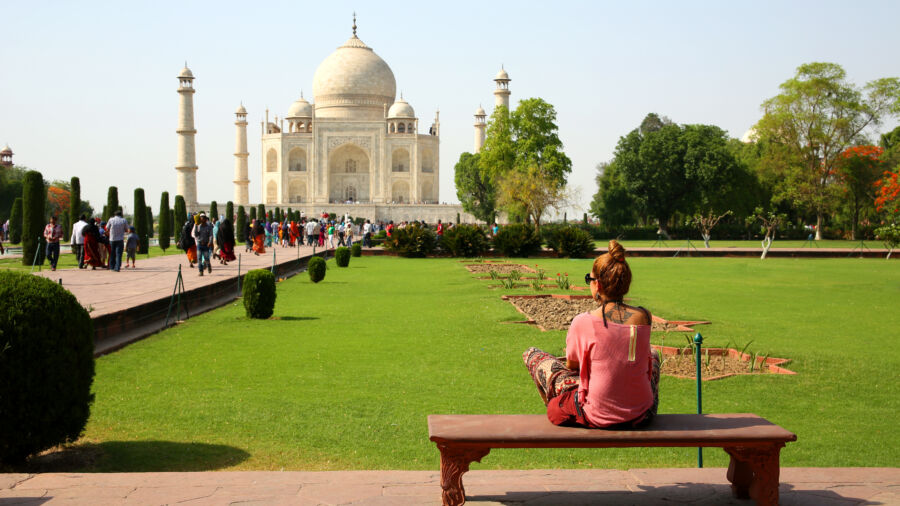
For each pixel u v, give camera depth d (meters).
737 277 31.67
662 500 6.15
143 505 5.82
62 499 5.93
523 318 18.20
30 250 32.19
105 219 51.25
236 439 8.66
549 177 72.00
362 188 116.56
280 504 5.88
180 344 14.84
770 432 5.81
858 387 11.45
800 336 15.90
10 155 117.44
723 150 78.75
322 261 29.70
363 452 8.27
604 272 6.01
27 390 7.43
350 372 12.26
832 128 73.50
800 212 87.75
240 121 111.25
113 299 18.11
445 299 23.11
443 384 11.44
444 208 105.56
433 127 118.38
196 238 27.81
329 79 116.81
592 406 5.86
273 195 115.19
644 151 79.94
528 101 78.25
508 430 5.81
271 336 15.86
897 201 45.00
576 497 6.20
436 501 5.99
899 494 6.26
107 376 11.86
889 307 20.92
